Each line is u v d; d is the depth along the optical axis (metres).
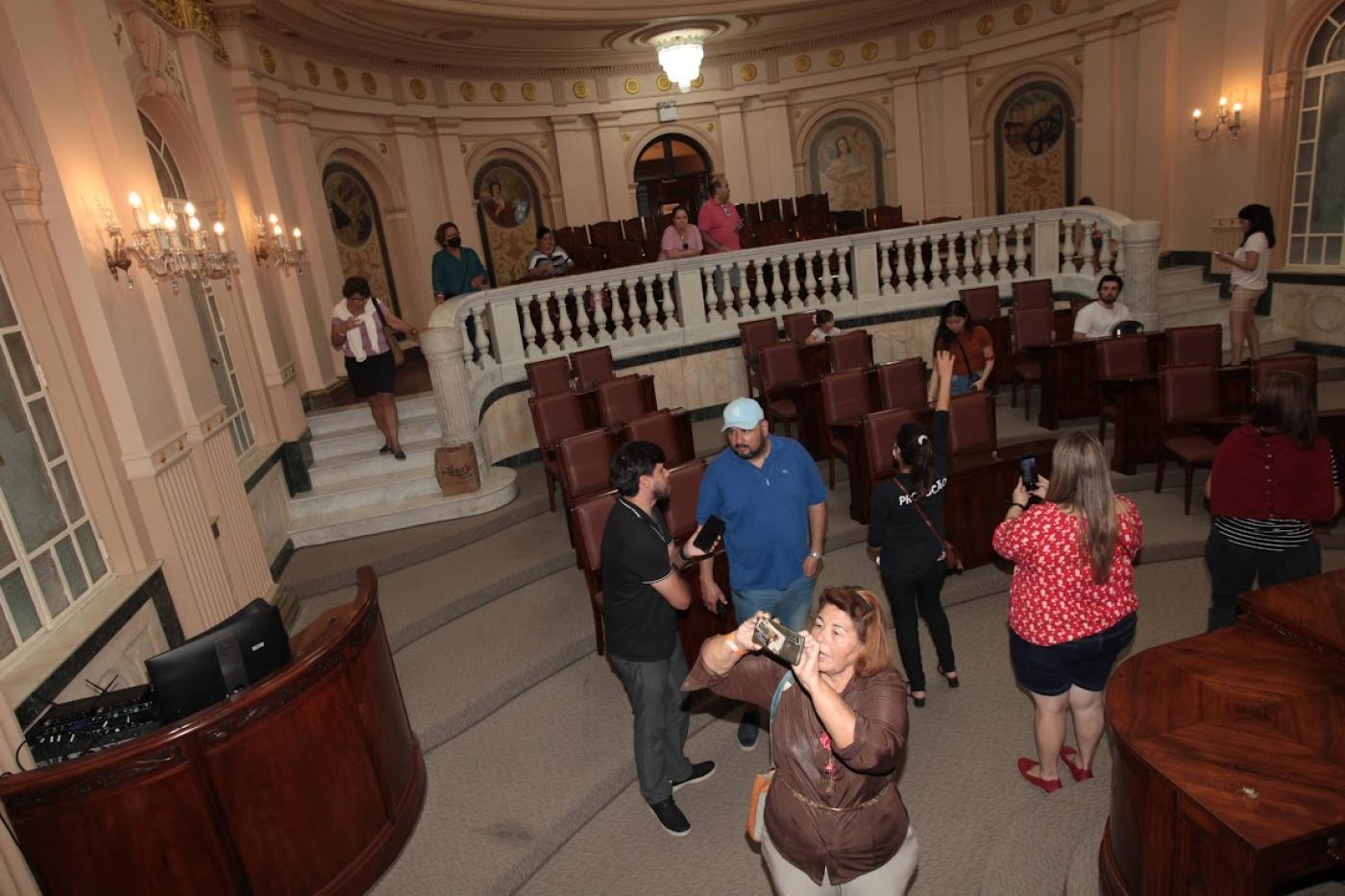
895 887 2.29
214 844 2.87
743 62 13.66
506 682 4.45
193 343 4.89
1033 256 9.46
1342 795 2.13
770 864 2.36
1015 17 12.11
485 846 3.48
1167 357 6.86
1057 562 3.01
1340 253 8.78
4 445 3.38
